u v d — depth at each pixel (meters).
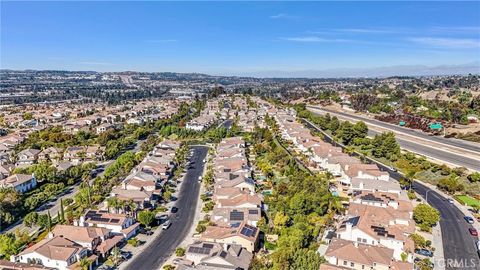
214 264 78.62
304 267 75.62
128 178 138.25
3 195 116.31
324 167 154.12
